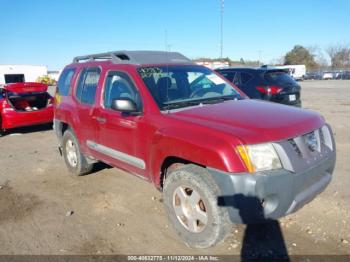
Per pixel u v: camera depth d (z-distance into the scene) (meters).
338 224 3.72
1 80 47.44
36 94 10.06
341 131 8.51
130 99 3.90
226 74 9.53
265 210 2.95
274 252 3.29
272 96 8.55
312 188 3.20
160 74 4.29
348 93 21.34
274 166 2.92
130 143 4.07
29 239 3.74
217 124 3.21
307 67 85.06
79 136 5.27
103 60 5.04
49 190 5.22
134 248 3.48
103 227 3.95
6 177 5.97
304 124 3.27
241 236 3.58
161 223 3.99
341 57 82.94
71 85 5.62
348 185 4.79
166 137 3.42
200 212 3.26
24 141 9.09
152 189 5.04
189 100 4.12
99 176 5.72
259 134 2.96
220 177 2.93
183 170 3.32
